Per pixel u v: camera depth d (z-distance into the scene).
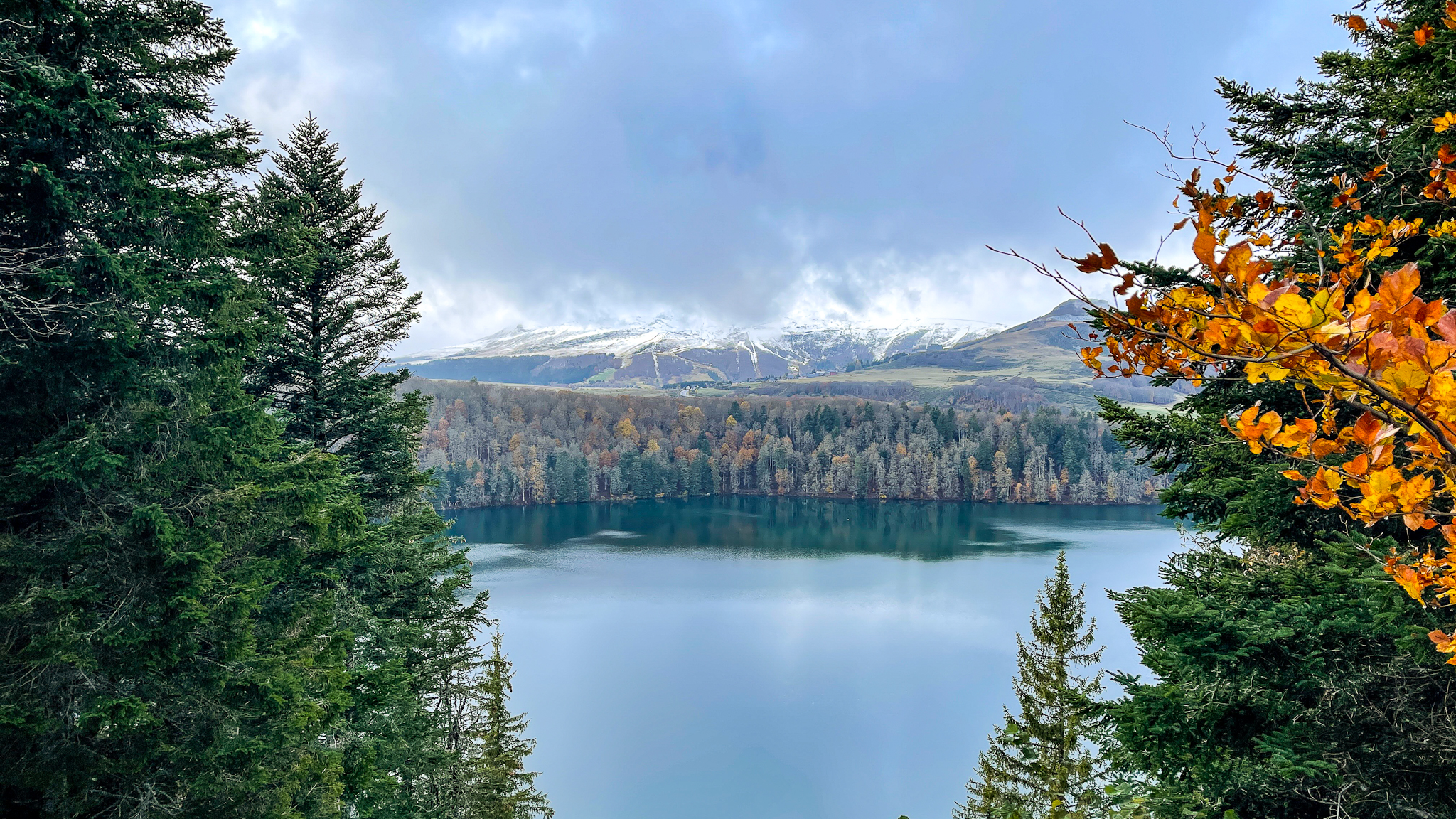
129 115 8.84
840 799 30.83
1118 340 2.29
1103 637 43.94
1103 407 8.19
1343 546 6.02
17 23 7.71
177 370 9.22
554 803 30.55
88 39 8.96
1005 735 16.59
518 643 48.72
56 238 8.59
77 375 8.47
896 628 51.78
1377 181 5.19
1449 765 5.26
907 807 30.33
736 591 62.81
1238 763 6.10
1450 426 1.64
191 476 9.38
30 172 7.91
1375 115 6.67
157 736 8.44
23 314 8.03
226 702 8.75
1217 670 6.00
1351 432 1.95
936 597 60.09
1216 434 7.42
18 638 7.86
